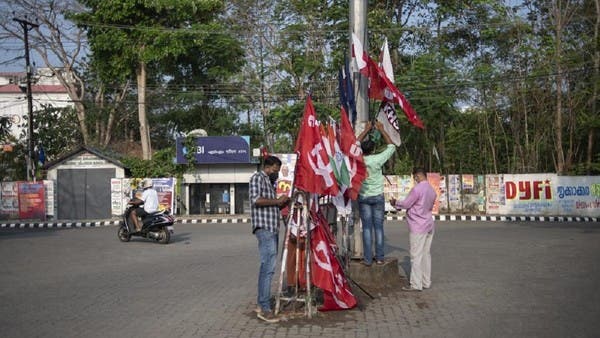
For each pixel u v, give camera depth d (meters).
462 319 6.86
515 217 24.81
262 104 34.69
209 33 31.27
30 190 26.83
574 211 25.53
